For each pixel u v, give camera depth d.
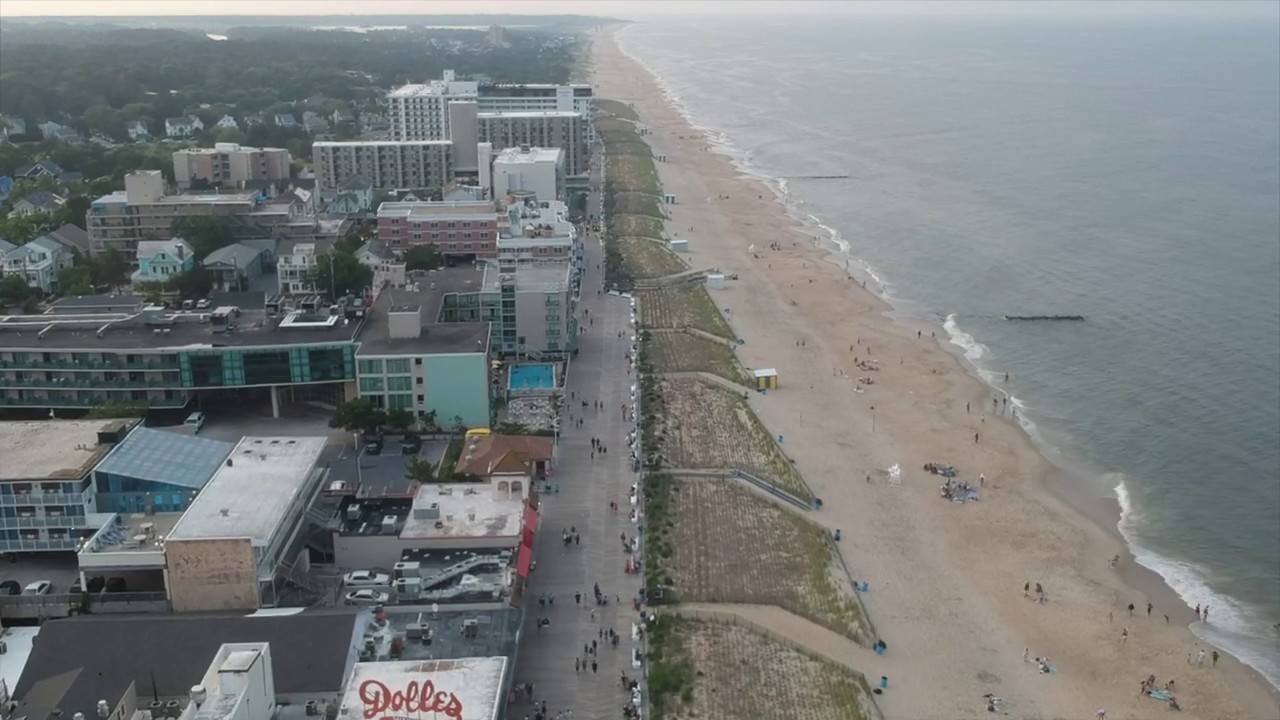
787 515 168.75
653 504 167.12
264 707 103.31
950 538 165.75
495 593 128.88
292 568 134.75
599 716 116.94
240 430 189.25
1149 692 130.75
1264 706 129.62
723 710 120.31
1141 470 191.62
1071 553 162.50
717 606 141.12
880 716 122.75
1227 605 151.62
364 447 183.75
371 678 106.69
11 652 120.44
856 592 149.12
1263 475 189.62
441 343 192.88
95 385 187.38
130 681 108.94
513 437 177.75
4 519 140.75
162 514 143.38
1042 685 131.12
